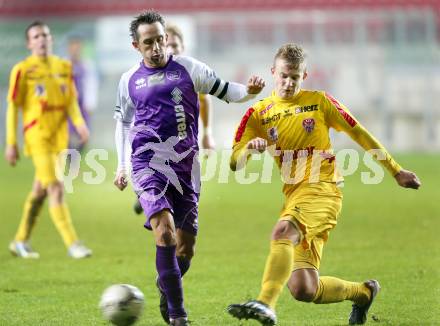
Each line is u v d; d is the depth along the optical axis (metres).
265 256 33.75
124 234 40.97
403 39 89.88
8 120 35.28
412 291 26.44
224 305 25.09
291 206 21.31
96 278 29.88
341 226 41.50
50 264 33.00
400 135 88.62
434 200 51.47
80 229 42.62
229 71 89.69
